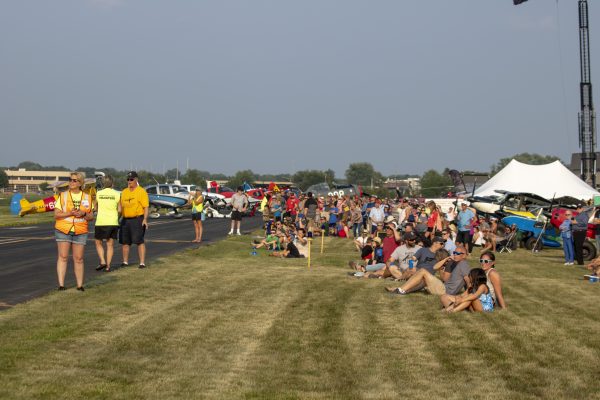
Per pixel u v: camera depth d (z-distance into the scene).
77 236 13.09
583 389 7.73
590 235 25.19
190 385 7.53
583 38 67.69
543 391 7.64
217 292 13.88
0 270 16.61
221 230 35.75
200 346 9.25
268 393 7.34
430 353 9.21
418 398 7.32
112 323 10.40
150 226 38.56
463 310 12.38
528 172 43.66
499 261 23.59
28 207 19.05
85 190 13.40
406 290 14.29
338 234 35.09
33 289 13.55
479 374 8.27
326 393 7.40
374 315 11.81
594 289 15.95
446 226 25.91
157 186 51.16
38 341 9.09
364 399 7.25
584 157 67.31
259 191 60.06
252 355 8.88
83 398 6.92
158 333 9.89
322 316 11.59
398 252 16.75
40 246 23.62
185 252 21.95
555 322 11.51
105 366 8.09
